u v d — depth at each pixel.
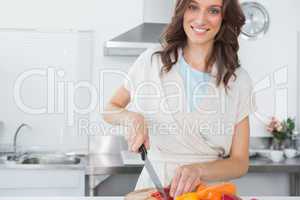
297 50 3.13
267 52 3.12
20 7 2.91
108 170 2.49
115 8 2.98
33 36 2.94
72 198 1.26
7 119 2.94
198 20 1.19
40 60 2.95
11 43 2.92
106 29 2.98
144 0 2.67
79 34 2.97
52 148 2.98
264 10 3.08
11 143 2.93
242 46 3.10
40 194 2.49
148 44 2.60
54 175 2.49
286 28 3.13
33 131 2.96
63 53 2.97
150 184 1.39
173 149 1.37
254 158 2.88
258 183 2.92
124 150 2.98
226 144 1.34
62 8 2.95
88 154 2.95
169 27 1.33
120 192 2.88
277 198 1.29
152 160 1.39
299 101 3.11
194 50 1.32
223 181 1.23
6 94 2.93
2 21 2.90
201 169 1.12
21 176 2.47
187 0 1.21
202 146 1.35
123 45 2.59
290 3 3.13
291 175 2.91
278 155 2.74
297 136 3.05
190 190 1.02
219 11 1.20
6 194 2.47
